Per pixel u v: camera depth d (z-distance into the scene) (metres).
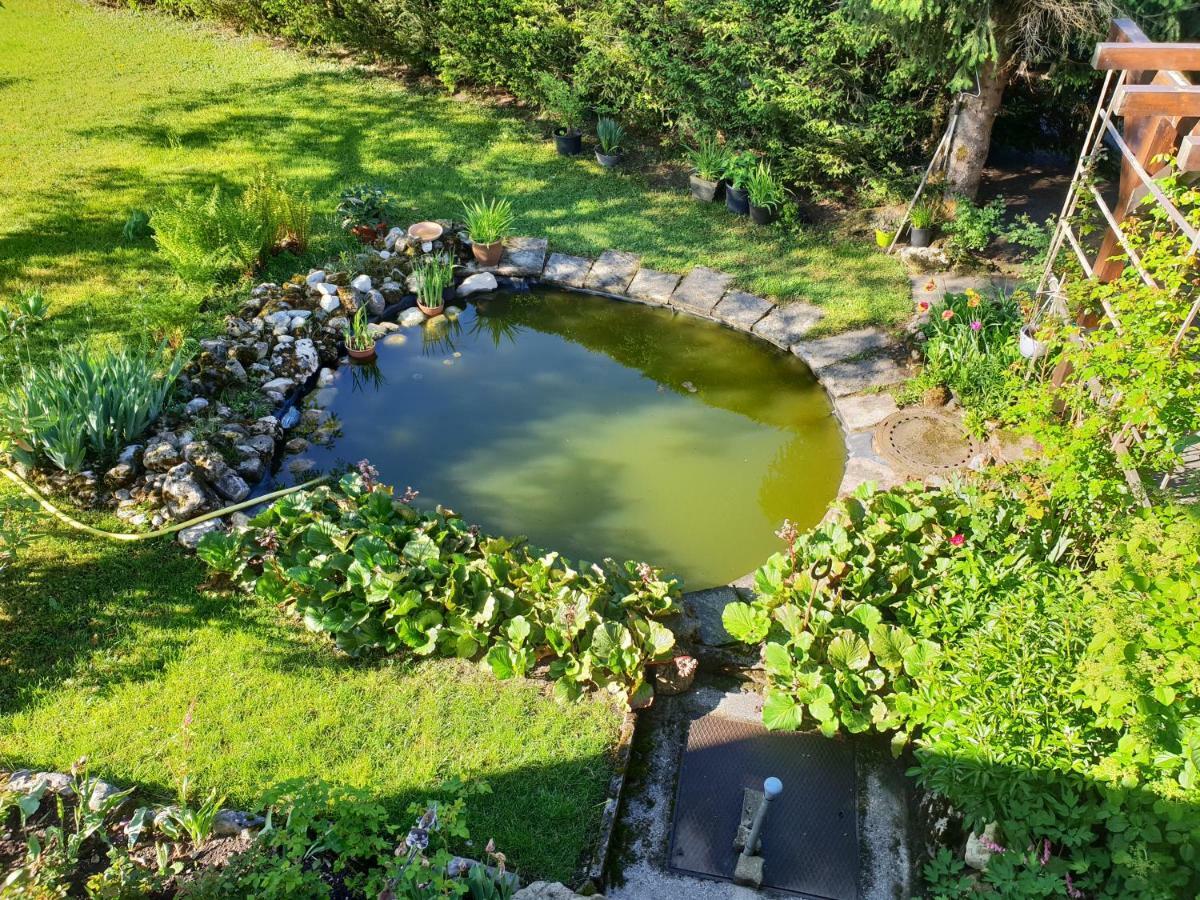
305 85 11.55
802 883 4.15
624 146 10.35
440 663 4.98
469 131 10.62
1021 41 7.56
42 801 4.17
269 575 5.20
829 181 9.59
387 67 12.04
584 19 9.93
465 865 3.91
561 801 4.32
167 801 4.24
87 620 5.11
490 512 6.13
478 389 7.36
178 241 7.71
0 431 5.90
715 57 9.32
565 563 5.25
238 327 7.35
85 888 3.82
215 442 6.34
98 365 6.21
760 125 9.41
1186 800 3.44
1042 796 3.82
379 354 7.71
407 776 4.39
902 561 5.17
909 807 4.46
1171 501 4.45
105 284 7.83
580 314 8.29
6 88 11.14
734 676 5.11
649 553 5.86
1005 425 6.36
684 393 7.36
